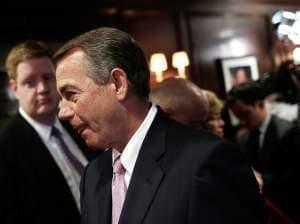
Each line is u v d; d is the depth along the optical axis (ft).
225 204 2.66
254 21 16.28
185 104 3.79
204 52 14.98
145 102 3.12
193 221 2.64
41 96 5.06
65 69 2.96
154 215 2.75
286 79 8.33
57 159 5.16
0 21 11.35
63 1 12.37
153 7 14.08
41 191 4.77
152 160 2.95
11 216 4.60
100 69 2.87
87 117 2.96
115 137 3.05
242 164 2.86
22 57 5.08
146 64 3.12
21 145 4.91
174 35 14.44
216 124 4.88
